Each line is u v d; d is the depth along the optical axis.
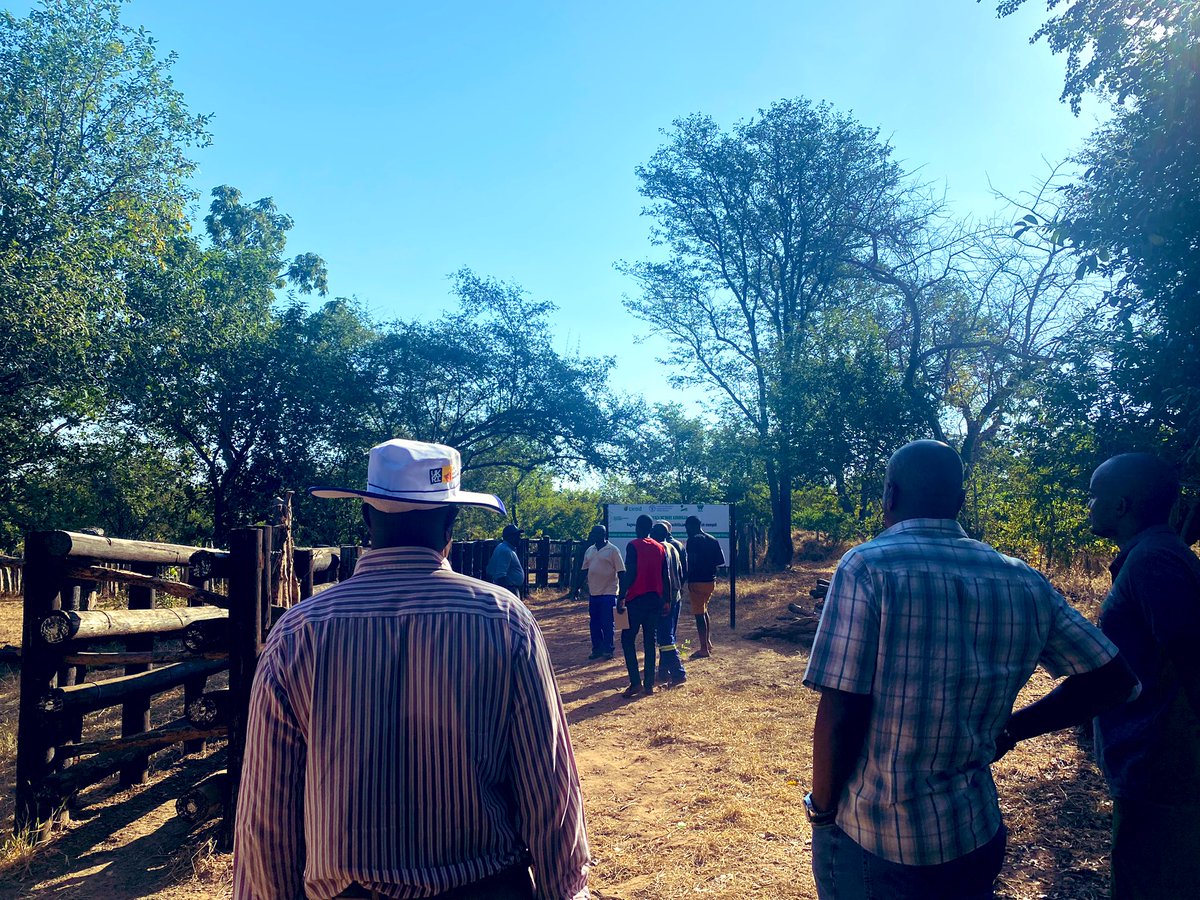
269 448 23.11
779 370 19.97
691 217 25.02
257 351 22.88
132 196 18.50
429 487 1.72
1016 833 4.18
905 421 16.20
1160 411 6.29
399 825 1.51
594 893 3.93
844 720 1.93
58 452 20.06
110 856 4.52
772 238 24.69
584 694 8.27
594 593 10.30
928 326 17.78
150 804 5.30
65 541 4.81
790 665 9.27
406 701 1.54
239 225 41.38
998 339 15.78
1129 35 6.19
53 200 16.12
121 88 18.34
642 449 26.45
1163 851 2.31
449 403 26.75
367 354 25.66
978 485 15.96
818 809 2.01
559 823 1.63
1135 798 2.36
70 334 15.23
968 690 1.89
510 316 26.58
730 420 25.31
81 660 4.96
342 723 1.53
